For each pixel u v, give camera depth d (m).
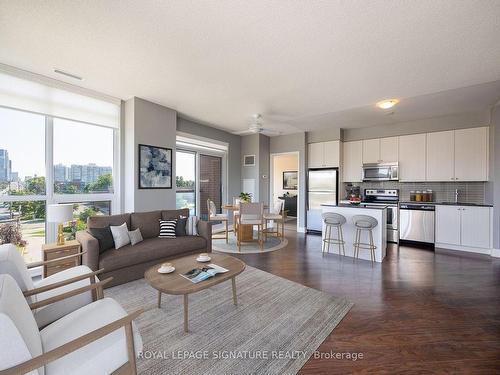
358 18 1.97
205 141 5.75
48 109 3.21
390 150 5.47
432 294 2.70
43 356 1.00
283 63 2.73
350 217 4.20
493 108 4.23
